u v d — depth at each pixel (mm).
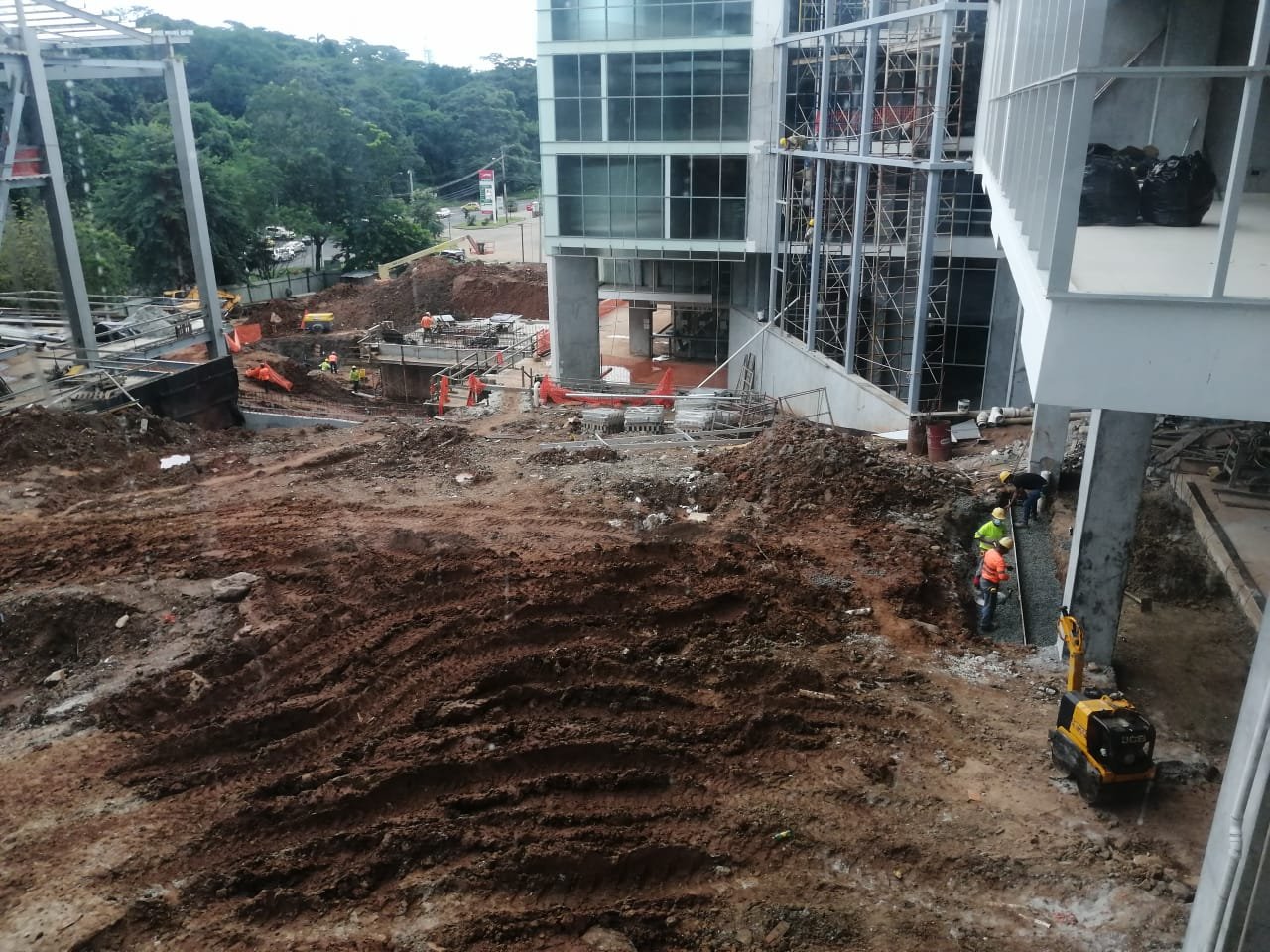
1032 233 7734
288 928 7164
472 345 36156
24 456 16672
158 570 12562
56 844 7809
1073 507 15781
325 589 12062
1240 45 13164
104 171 36000
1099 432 9992
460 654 10703
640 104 31109
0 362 21562
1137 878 7785
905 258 26109
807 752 9398
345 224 52500
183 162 22469
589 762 9125
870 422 23984
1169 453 15156
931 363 28047
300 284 49781
